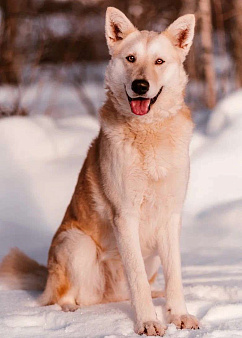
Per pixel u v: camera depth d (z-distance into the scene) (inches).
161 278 304.3
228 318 224.7
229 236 360.5
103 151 246.2
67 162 458.9
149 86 233.8
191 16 252.1
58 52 772.6
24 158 455.5
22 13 719.7
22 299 263.3
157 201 241.3
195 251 337.1
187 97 664.4
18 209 403.5
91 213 257.0
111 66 249.8
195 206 403.5
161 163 237.1
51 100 694.5
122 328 215.6
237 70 661.9
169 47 247.6
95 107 709.3
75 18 865.5
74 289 257.1
